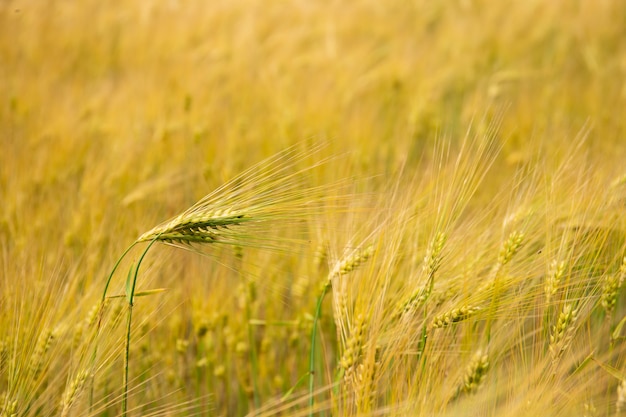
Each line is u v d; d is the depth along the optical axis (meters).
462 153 1.68
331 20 4.82
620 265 1.68
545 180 1.75
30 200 2.07
